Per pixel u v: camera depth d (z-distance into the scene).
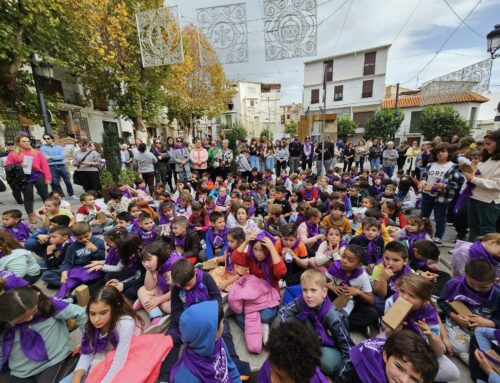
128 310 1.83
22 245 3.54
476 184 2.85
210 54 10.81
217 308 1.47
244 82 38.66
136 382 1.57
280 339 1.12
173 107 18.34
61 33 8.66
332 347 1.77
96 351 1.75
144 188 6.68
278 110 43.97
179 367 1.60
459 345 1.93
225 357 1.61
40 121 8.70
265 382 1.35
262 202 5.89
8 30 6.29
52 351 1.81
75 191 7.93
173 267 2.04
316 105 27.17
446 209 3.72
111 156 7.30
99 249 3.16
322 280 1.77
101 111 18.14
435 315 1.77
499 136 2.73
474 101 20.52
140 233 3.52
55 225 3.43
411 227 3.08
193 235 3.48
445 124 17.89
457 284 2.01
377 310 2.24
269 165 10.58
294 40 4.84
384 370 1.39
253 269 2.55
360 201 5.98
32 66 6.98
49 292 2.92
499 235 2.23
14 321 1.60
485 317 1.89
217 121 40.00
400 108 23.42
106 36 10.27
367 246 3.03
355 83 25.12
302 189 6.37
